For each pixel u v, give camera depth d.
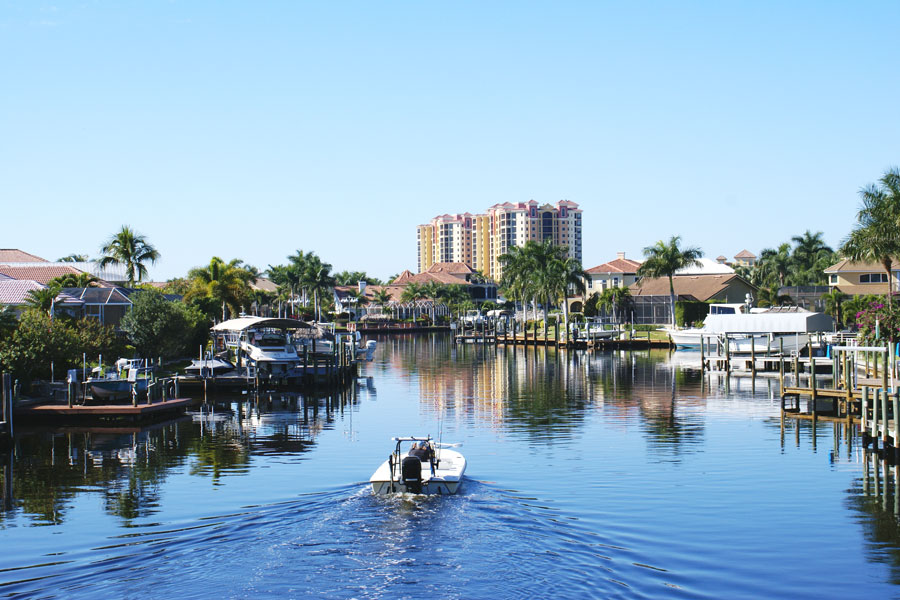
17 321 47.41
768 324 67.38
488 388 55.66
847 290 100.06
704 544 19.28
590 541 19.06
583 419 40.03
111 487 25.92
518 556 17.81
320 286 141.75
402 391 54.69
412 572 16.81
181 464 29.67
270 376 56.28
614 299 116.94
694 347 87.62
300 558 17.70
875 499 23.48
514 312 165.00
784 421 38.69
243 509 22.31
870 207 58.97
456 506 21.80
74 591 16.27
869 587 16.81
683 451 31.03
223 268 94.56
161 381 47.25
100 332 54.25
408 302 184.25
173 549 18.66
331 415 43.03
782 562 18.16
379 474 23.86
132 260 88.88
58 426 39.47
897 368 31.00
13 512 22.81
